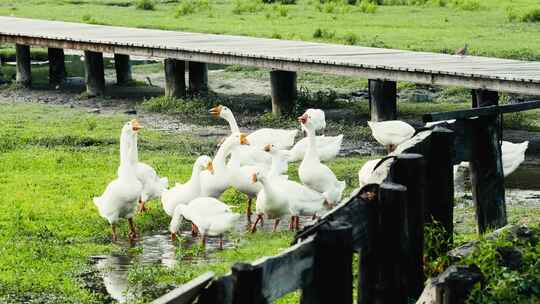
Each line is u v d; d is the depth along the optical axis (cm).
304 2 4334
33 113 2417
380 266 795
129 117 2364
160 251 1327
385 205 788
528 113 2386
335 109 2455
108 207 1346
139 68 3275
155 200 1574
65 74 2945
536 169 1867
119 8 4244
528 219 1381
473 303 740
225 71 3130
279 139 1809
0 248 1284
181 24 3647
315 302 691
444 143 942
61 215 1453
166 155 1920
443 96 2655
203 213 1302
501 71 2052
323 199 1429
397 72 2125
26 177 1673
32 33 2855
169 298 584
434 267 875
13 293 1132
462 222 1414
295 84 2394
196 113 2414
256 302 619
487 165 1162
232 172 1439
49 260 1258
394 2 4219
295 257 667
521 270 842
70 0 4494
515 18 3672
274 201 1353
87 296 1127
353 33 3347
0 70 2977
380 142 1850
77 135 2078
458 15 3834
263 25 3625
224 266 1219
